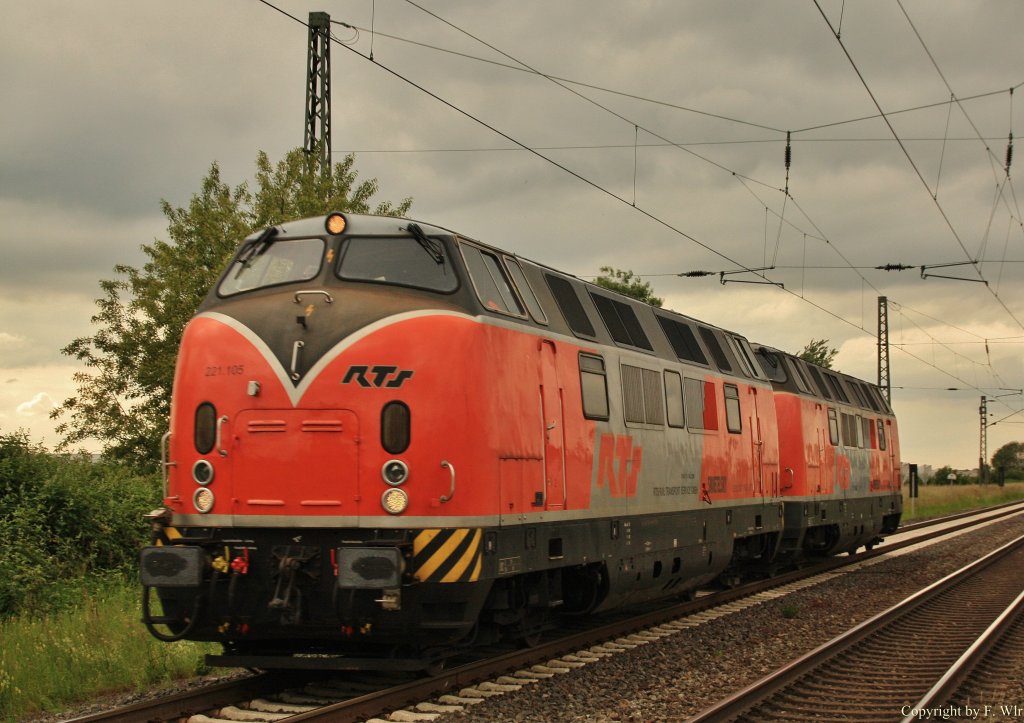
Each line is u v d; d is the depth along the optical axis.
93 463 18.58
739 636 13.53
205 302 10.11
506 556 9.74
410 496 8.98
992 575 21.44
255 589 9.20
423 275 9.70
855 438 25.75
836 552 24.67
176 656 10.88
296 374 9.21
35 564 14.66
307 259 9.90
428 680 9.56
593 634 12.79
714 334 17.61
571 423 11.45
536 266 11.99
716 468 16.06
